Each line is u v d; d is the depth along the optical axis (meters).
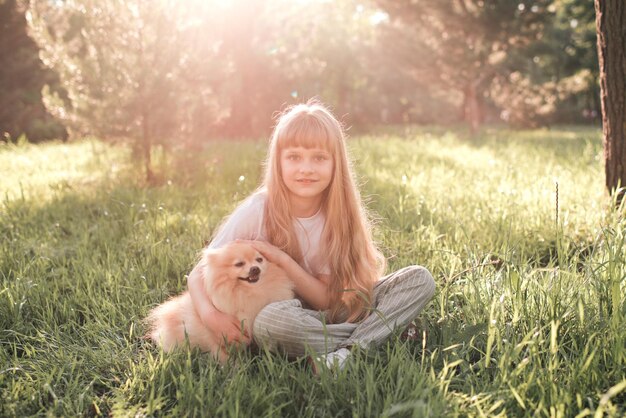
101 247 4.93
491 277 3.41
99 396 2.68
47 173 9.31
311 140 2.86
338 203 2.98
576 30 35.41
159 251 4.48
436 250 4.03
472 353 2.82
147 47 8.08
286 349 2.73
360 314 3.00
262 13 17.38
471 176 8.21
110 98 7.96
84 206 6.57
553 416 2.09
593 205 5.29
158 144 8.37
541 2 21.94
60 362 2.87
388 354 2.58
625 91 4.90
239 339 2.68
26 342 3.23
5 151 12.59
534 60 33.22
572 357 2.60
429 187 7.17
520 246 4.43
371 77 33.66
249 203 3.06
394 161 10.38
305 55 20.62
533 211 5.30
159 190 7.46
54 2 8.80
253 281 2.65
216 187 7.55
